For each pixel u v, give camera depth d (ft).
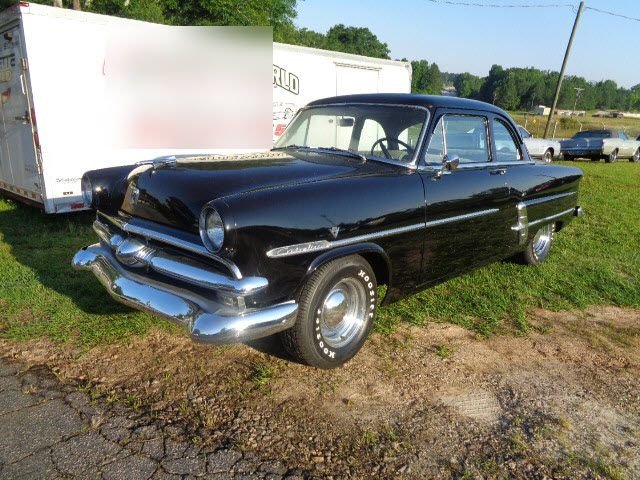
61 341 11.94
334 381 10.80
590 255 20.71
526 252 18.12
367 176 11.53
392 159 12.69
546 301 15.80
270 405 9.87
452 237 13.29
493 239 14.93
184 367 11.05
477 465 8.52
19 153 23.35
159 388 10.29
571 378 11.44
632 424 9.88
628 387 11.18
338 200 10.44
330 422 9.46
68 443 8.63
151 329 12.60
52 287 14.97
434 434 9.26
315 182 10.65
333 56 32.96
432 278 13.28
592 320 14.62
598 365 12.09
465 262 14.20
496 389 10.84
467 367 11.67
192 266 9.91
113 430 9.00
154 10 57.72
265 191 9.80
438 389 10.73
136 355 11.47
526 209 16.03
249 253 9.22
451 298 15.38
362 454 8.66
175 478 7.93
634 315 15.12
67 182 22.68
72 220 23.80
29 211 25.41
